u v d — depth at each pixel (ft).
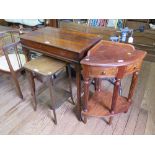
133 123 5.93
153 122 5.98
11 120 6.09
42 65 5.48
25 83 8.00
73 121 6.03
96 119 6.10
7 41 7.42
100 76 4.60
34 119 6.13
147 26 9.67
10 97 7.15
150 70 9.02
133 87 5.58
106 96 6.22
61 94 6.90
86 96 5.20
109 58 4.59
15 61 6.79
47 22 9.65
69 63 5.58
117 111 5.58
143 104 6.75
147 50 9.79
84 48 4.96
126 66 4.49
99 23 9.98
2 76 8.46
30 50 6.33
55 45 5.20
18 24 10.41
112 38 7.53
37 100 6.93
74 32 6.31
